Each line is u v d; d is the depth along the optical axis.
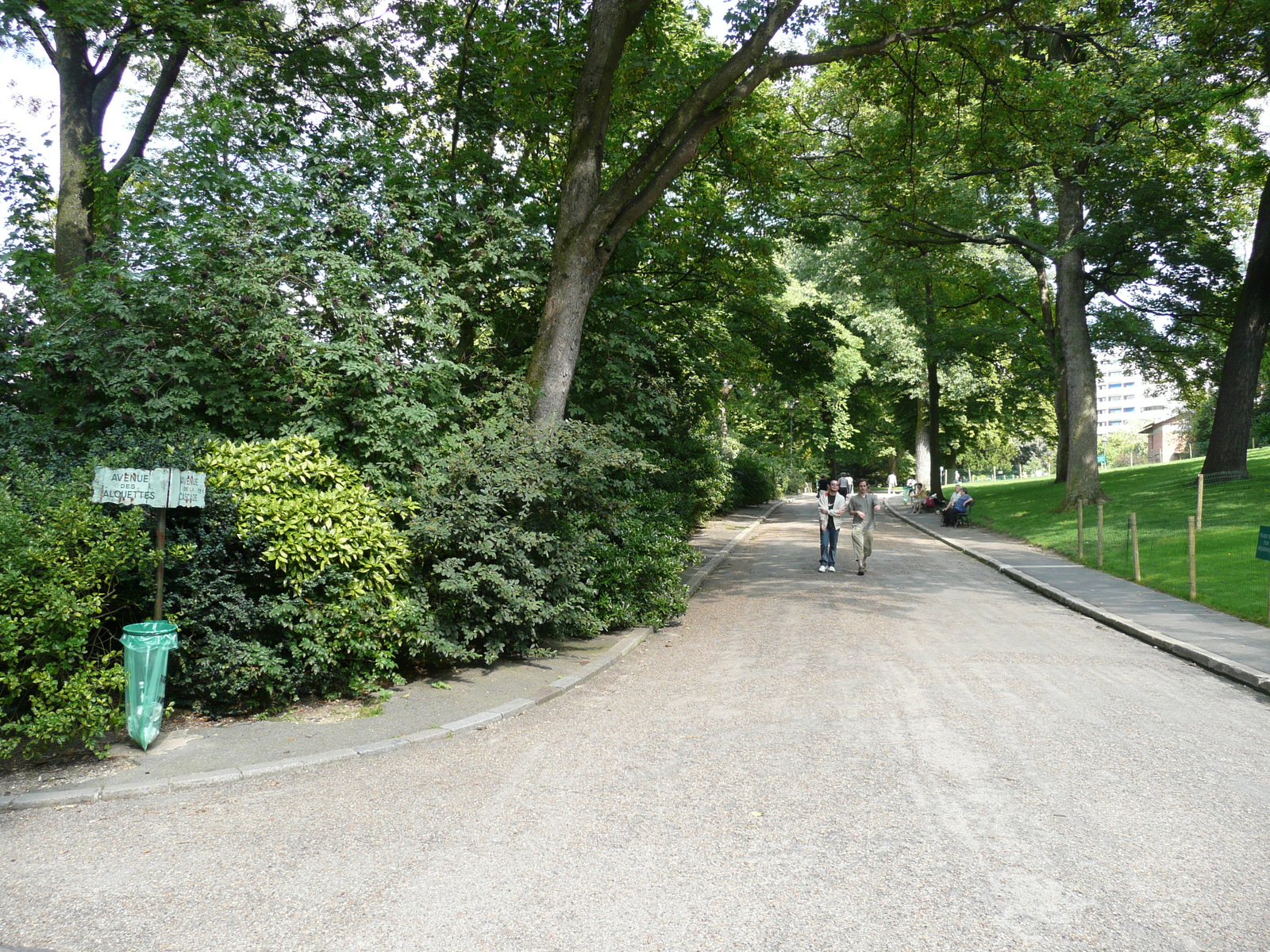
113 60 14.12
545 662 8.99
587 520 9.98
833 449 61.19
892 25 14.27
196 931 3.57
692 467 23.36
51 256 12.30
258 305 8.90
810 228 18.78
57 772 5.58
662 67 13.07
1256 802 4.93
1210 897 3.78
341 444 9.04
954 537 25.30
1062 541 21.05
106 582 6.08
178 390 8.38
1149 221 25.17
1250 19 18.25
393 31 15.42
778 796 5.05
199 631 6.73
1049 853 4.24
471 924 3.60
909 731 6.34
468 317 11.28
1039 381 37.34
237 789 5.37
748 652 9.58
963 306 34.72
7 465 6.77
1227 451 24.67
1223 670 8.33
